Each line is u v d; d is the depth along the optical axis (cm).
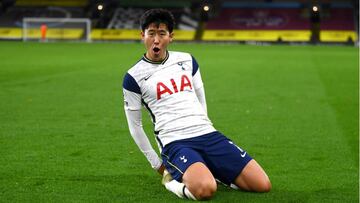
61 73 2950
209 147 907
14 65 3409
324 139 1398
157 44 904
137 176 1033
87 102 1973
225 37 7412
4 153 1208
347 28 7394
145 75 918
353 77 2919
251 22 7631
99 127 1517
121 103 1959
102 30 7506
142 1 7950
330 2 7712
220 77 2891
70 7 7869
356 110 1859
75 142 1326
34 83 2484
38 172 1059
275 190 950
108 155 1198
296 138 1409
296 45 6869
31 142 1323
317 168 1111
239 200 884
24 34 7156
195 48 5781
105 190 945
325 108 1898
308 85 2564
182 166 876
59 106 1875
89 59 3984
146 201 884
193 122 913
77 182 992
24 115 1694
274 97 2162
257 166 923
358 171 1088
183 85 930
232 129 1527
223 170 909
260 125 1586
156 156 944
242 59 4209
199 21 7706
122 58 4122
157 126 923
